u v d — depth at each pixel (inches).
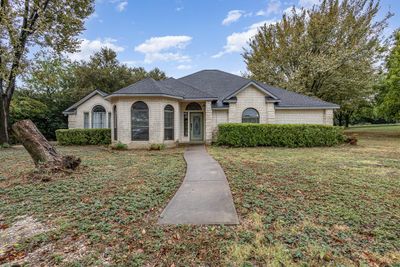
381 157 376.8
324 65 772.0
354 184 213.0
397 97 779.4
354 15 823.7
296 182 219.0
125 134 509.7
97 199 176.2
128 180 230.8
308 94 838.5
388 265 96.2
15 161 354.0
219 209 153.8
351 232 123.3
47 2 540.4
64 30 570.3
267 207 156.7
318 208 154.9
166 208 157.2
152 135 513.7
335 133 547.2
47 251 110.3
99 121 746.2
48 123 903.7
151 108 513.0
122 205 163.5
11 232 130.2
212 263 98.6
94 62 1195.9
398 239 116.6
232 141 531.5
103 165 314.3
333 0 828.6
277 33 949.8
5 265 100.2
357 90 813.2
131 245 113.4
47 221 142.1
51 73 649.0
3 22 447.2
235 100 593.9
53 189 202.2
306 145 536.7
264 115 604.7
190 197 178.2
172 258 102.6
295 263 97.0
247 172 260.1
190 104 635.5
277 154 412.8
